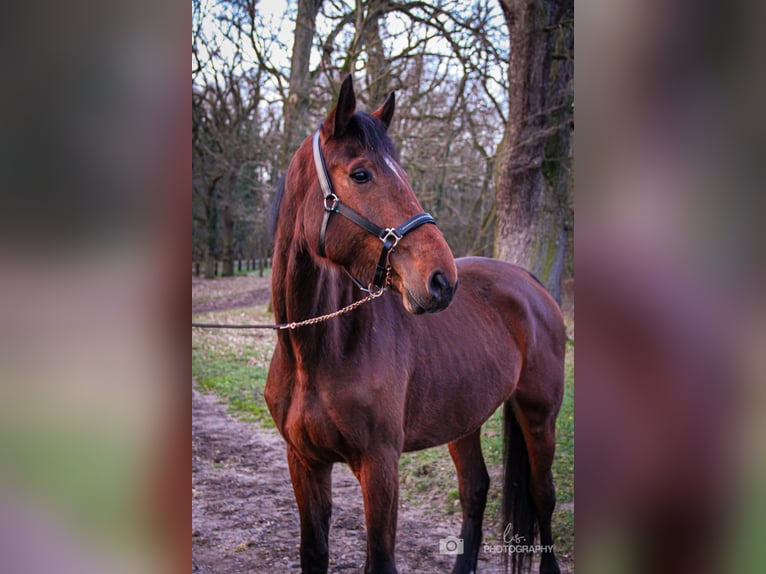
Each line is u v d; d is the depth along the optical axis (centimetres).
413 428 263
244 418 528
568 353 604
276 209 241
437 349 269
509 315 313
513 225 642
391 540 232
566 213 668
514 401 327
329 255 216
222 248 1562
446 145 855
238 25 806
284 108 854
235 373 647
